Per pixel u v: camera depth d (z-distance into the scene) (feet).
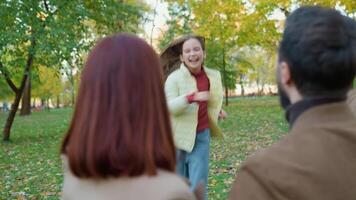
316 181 4.58
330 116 4.91
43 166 34.45
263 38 68.85
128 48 5.12
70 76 51.47
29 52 43.21
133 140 4.81
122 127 4.83
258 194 4.66
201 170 15.37
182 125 15.06
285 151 4.77
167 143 4.99
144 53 5.14
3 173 32.22
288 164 4.66
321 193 4.56
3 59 48.19
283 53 5.09
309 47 4.84
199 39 15.40
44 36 42.70
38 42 42.57
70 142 4.96
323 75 4.83
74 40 44.70
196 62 15.19
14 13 41.75
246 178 4.79
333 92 4.93
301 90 5.00
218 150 37.40
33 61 48.01
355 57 4.84
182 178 5.06
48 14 43.55
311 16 4.99
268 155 4.81
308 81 4.92
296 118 5.02
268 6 62.13
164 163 4.92
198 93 14.44
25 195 24.80
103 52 5.13
